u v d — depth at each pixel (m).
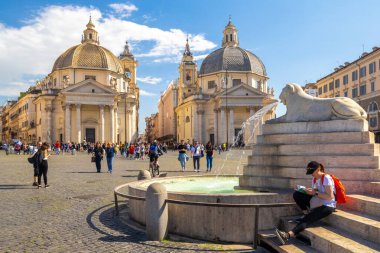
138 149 38.28
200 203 6.48
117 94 62.75
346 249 4.94
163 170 22.88
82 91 60.56
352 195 6.75
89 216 9.04
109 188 14.13
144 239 7.02
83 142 57.59
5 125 128.75
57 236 7.22
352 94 56.50
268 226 6.96
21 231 7.60
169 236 7.24
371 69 51.03
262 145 9.07
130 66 85.69
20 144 53.75
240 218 6.90
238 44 73.88
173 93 94.56
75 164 28.39
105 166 26.41
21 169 23.38
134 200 8.45
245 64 68.44
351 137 7.84
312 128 8.51
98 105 61.94
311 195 6.51
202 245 6.69
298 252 5.62
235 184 11.59
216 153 51.09
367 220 5.61
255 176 8.96
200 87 69.12
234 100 63.44
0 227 7.93
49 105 64.44
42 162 14.41
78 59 65.00
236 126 65.12
